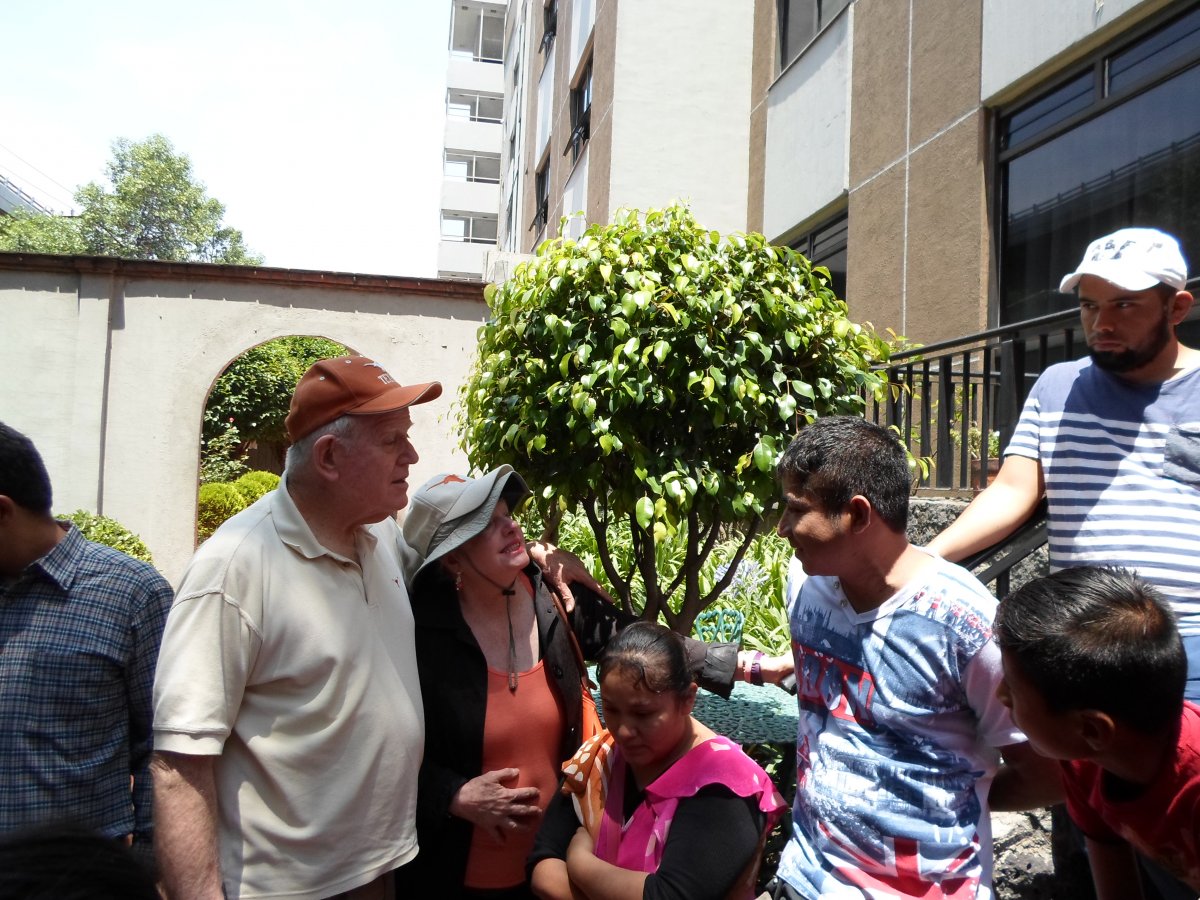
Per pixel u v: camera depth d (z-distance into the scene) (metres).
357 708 1.94
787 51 10.39
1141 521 2.05
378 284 8.58
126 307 8.39
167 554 8.32
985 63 6.61
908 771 1.70
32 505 2.06
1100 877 1.71
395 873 2.24
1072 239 5.92
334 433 1.98
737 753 1.89
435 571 2.35
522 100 23.44
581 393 2.73
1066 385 2.27
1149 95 5.32
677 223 3.09
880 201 7.95
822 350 3.05
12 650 2.01
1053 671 1.35
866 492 1.68
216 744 1.79
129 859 0.78
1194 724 1.46
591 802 1.98
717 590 3.22
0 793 1.97
